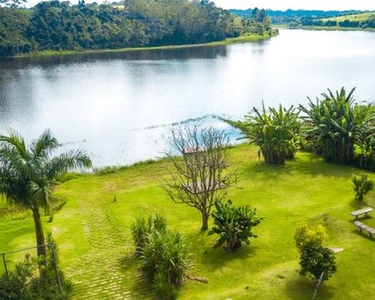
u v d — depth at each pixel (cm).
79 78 8512
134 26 15275
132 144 4206
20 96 6738
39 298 1341
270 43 15850
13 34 12838
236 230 1947
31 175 1642
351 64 9844
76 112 5672
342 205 2358
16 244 2161
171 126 4825
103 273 1862
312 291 1555
